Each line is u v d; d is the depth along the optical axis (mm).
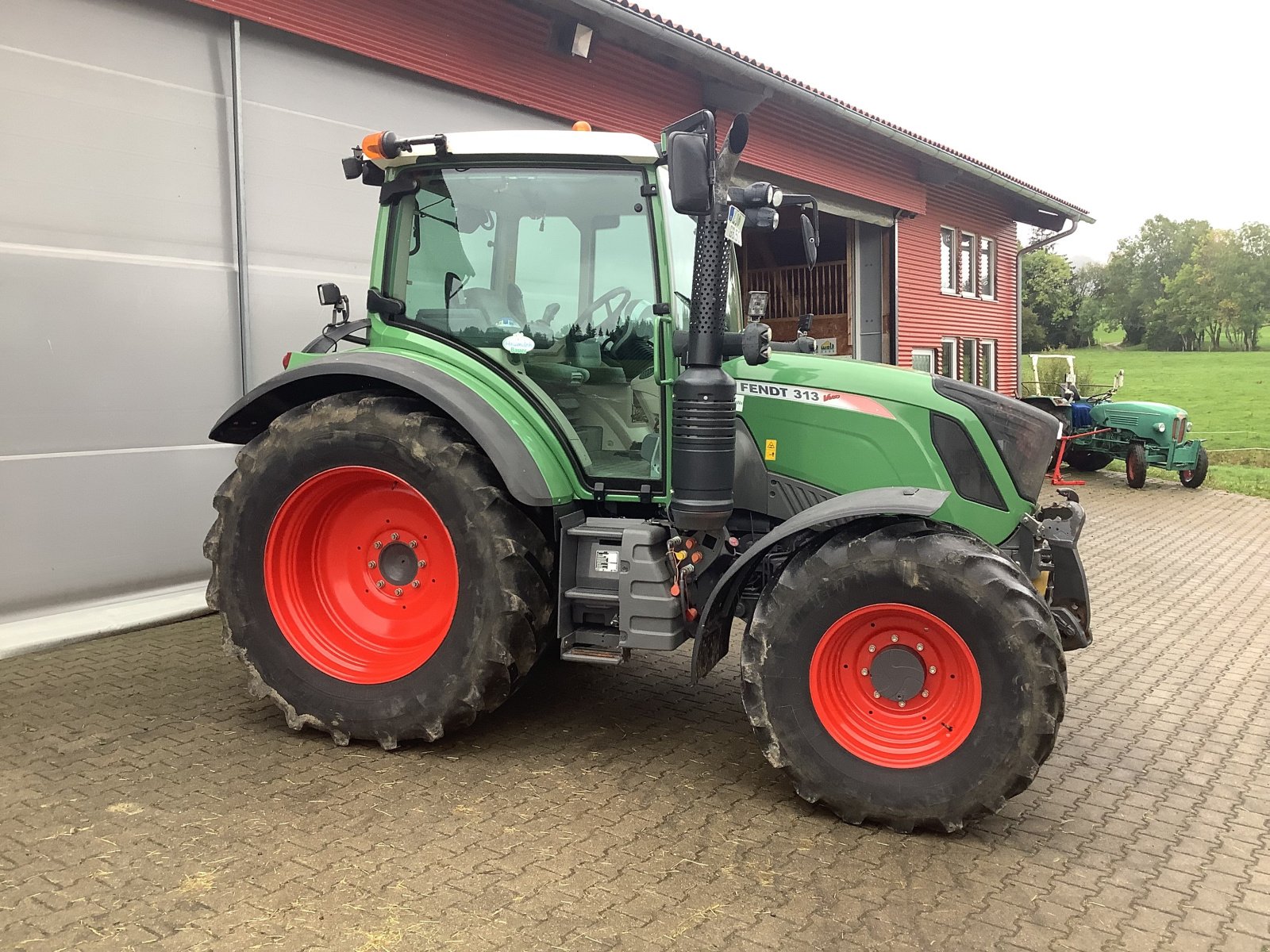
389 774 3258
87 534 5133
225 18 5566
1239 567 7543
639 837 2850
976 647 2809
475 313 3609
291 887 2498
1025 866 2736
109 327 5152
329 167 6242
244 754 3389
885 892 2566
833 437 3475
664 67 8820
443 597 3545
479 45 7051
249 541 3521
